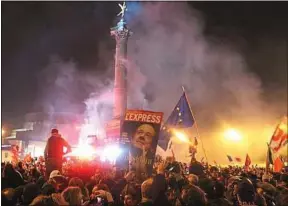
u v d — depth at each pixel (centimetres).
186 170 1562
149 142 997
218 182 675
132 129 1008
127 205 771
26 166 1669
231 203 661
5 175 833
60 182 765
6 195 693
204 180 680
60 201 619
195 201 605
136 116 1014
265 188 823
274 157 1228
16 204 693
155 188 683
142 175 969
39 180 846
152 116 1012
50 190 676
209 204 629
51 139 1080
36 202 608
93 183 987
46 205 610
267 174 1188
